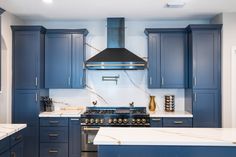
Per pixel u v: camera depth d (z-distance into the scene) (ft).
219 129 9.04
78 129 13.91
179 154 7.42
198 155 7.39
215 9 13.34
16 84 14.12
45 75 14.92
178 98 15.81
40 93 14.29
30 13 13.98
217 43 14.02
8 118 13.78
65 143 13.93
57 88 15.12
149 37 14.82
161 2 12.09
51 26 15.97
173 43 14.78
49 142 13.97
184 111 15.37
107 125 13.74
